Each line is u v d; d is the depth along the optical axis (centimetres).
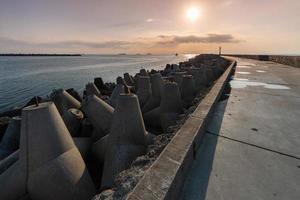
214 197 194
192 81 672
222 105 506
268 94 628
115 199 170
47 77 3219
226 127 364
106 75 3500
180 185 198
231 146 294
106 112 452
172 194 172
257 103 525
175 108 523
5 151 460
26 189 258
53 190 257
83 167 294
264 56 2716
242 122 390
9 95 1891
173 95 525
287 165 246
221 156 266
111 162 320
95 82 1348
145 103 660
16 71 4344
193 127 287
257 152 277
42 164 258
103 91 1195
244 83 820
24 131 261
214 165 246
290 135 332
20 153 265
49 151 263
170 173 179
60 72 4097
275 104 516
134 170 222
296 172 233
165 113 520
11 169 279
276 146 294
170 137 303
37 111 264
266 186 209
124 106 337
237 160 257
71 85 2456
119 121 336
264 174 229
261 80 894
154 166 190
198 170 236
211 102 423
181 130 276
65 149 280
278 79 918
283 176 226
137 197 152
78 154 300
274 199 192
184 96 647
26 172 257
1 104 1579
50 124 271
